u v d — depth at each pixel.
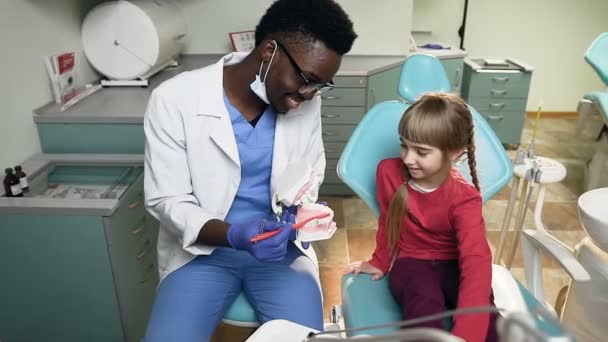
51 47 2.04
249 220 1.27
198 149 1.20
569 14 4.39
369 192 1.31
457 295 1.11
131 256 1.64
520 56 4.57
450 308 1.14
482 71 3.68
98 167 1.83
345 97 2.79
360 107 2.81
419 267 1.18
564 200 2.99
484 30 4.47
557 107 4.74
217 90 1.21
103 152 1.92
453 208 1.16
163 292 1.18
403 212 1.21
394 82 3.06
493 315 0.93
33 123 1.89
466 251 1.11
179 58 3.04
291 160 1.28
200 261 1.23
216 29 3.10
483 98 3.77
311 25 1.05
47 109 1.94
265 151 1.25
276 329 0.76
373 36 3.20
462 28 4.39
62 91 2.03
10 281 1.54
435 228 1.19
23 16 1.84
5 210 1.43
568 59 4.55
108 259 1.49
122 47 2.26
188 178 1.23
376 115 1.37
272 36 1.10
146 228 1.77
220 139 1.19
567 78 4.62
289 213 1.10
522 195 1.71
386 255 1.27
